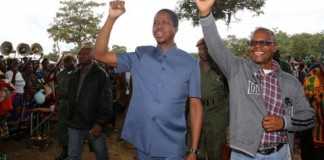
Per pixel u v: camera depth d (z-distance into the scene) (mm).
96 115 5629
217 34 3506
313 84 4793
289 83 3602
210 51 3564
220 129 5211
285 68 5895
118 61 3451
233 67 3590
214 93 5184
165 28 3346
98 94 5605
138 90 3377
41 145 9086
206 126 5254
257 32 3590
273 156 3520
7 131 9164
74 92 5641
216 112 5227
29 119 10289
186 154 3492
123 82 13164
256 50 3559
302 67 16391
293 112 3604
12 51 28141
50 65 16891
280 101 3539
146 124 3320
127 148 9477
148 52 3432
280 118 3445
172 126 3324
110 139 10094
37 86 11258
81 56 5633
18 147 9094
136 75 3402
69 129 5711
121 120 12461
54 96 10062
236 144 3520
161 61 3355
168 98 3295
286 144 3590
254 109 3506
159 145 3314
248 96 3520
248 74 3566
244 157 3549
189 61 3363
